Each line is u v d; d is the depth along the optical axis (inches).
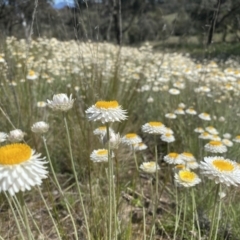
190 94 29.6
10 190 6.8
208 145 16.1
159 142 24.3
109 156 9.5
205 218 15.6
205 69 32.9
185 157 15.1
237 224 15.0
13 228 15.0
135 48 51.1
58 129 22.2
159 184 19.7
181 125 24.7
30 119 20.1
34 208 16.9
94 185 16.9
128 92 25.4
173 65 38.3
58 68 33.0
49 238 14.7
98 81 22.0
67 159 20.3
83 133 18.6
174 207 17.5
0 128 19.4
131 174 20.3
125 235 13.1
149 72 35.4
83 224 14.7
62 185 18.8
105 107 9.4
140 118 25.7
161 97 29.6
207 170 9.4
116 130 22.1
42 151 19.7
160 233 15.6
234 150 21.4
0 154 7.2
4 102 20.7
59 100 9.9
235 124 25.4
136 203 16.7
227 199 17.0
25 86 23.3
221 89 31.3
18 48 37.9
